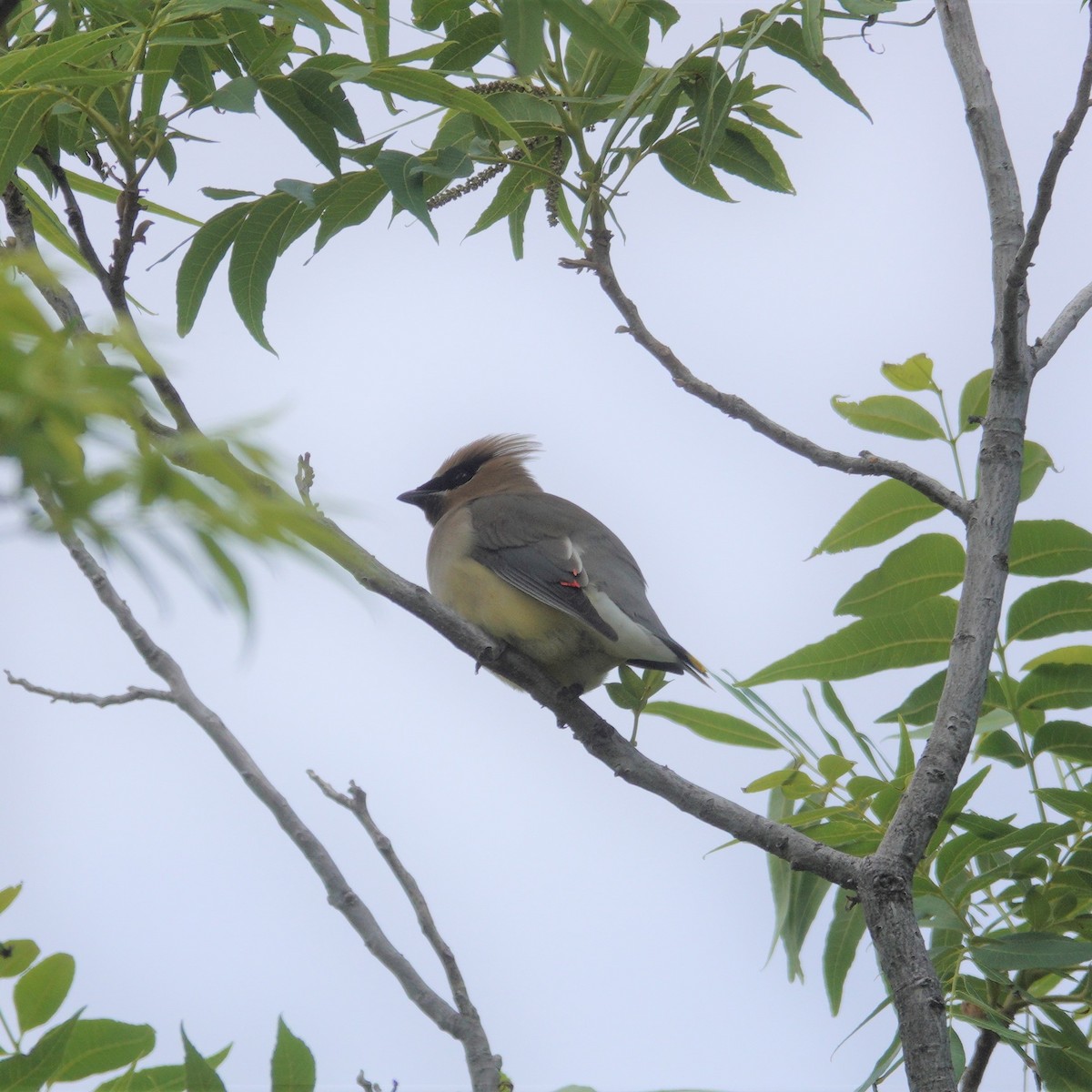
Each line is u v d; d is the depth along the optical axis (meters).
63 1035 5.52
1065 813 7.48
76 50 6.65
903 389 8.32
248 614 2.47
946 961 7.05
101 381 2.56
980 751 7.87
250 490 2.57
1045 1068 6.89
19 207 7.93
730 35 8.14
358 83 6.89
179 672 7.49
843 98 8.14
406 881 6.81
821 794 7.55
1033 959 6.80
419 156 7.90
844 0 7.32
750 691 7.87
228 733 7.27
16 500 2.46
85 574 7.66
